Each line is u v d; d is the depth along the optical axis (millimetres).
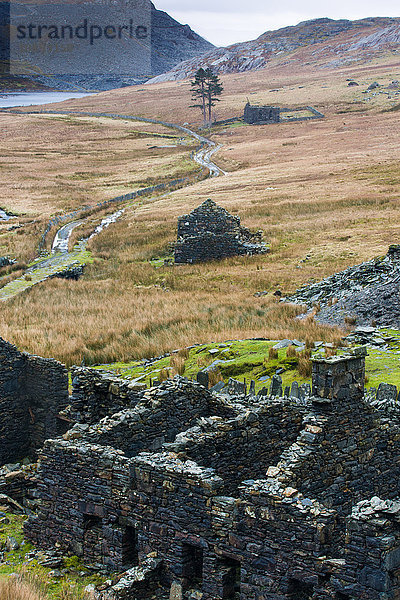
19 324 43938
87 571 14562
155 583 13438
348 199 84938
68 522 15281
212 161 159000
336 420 14445
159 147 199500
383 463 15633
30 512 18016
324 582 11453
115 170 162375
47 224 96562
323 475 14172
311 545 11656
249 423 15625
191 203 99938
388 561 10711
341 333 33406
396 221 70500
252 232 70438
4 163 177125
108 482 14570
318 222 73938
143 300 49406
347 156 130250
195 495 13078
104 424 16016
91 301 50375
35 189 138375
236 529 12492
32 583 13414
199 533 13016
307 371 25156
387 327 34219
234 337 33812
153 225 85688
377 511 10945
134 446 16172
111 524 14516
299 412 16672
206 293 50969
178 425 17141
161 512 13594
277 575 11977
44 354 35000
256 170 129875
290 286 50469
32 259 74625
